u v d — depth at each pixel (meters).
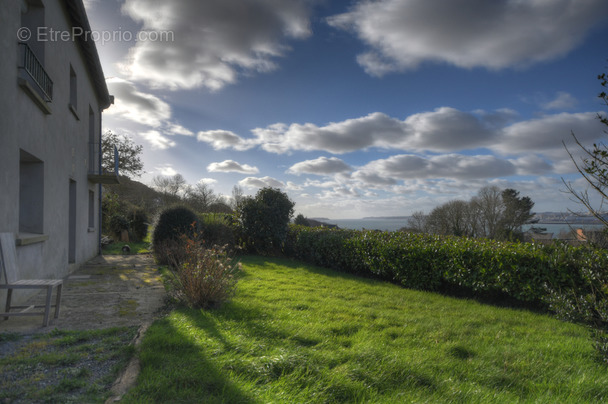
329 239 11.38
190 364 2.97
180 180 32.19
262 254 13.80
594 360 3.90
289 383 2.80
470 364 3.58
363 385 2.87
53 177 6.87
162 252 9.64
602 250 5.28
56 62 7.06
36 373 2.87
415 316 5.45
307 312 5.17
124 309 5.12
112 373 2.87
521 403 2.79
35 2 6.27
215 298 5.15
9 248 4.40
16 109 5.10
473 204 34.53
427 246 8.52
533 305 7.00
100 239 12.34
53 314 4.78
